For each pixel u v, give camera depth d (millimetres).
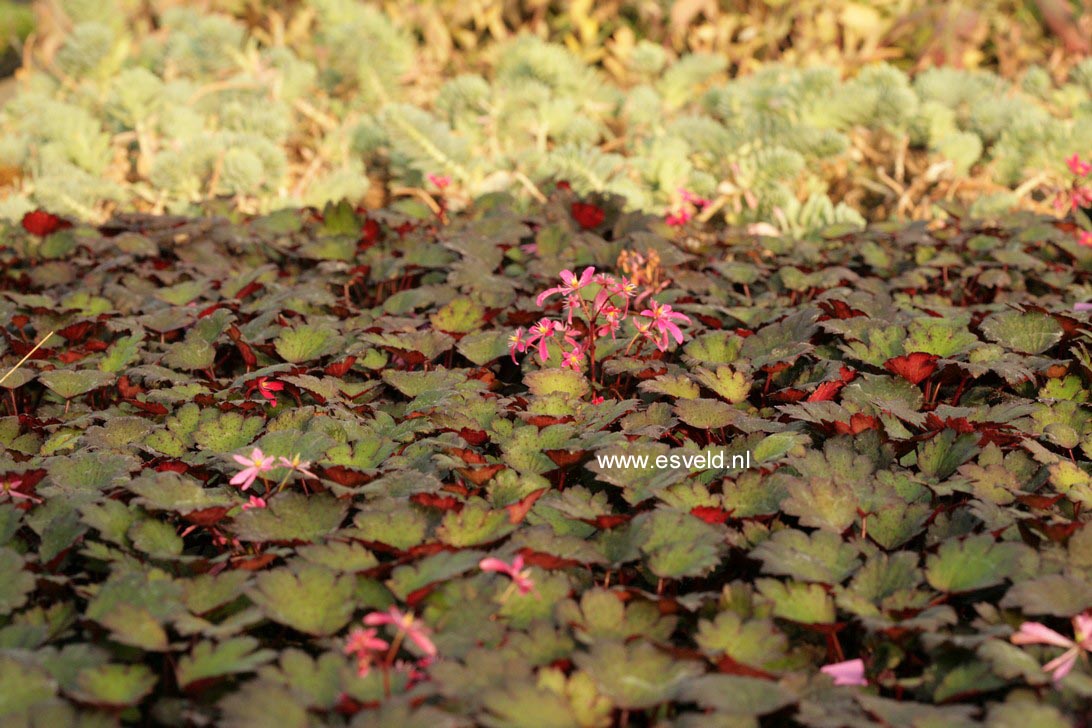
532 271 4414
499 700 1928
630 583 2570
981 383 3557
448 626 2205
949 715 1976
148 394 3373
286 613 2223
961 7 7875
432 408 3213
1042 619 2297
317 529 2562
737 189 5922
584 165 5848
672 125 6469
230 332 3730
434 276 4730
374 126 6703
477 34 8492
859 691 2154
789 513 2572
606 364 3494
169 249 5176
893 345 3533
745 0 8219
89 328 4070
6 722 1896
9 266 4988
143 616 2139
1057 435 2984
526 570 2291
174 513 2631
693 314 4141
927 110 6215
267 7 9242
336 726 1977
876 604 2367
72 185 5934
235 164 5965
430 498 2582
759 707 1953
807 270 4840
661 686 2033
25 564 2365
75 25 8703
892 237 5102
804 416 3039
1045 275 4590
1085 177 5359
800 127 6082
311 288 4301
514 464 2941
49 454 3104
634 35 8430
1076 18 8188
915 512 2645
